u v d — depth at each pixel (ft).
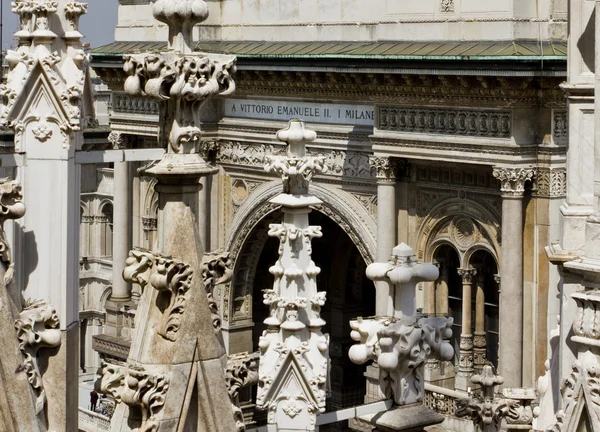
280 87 321.52
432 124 283.18
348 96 305.73
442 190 288.71
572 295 66.03
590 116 76.02
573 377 65.72
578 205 76.18
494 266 287.69
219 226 343.26
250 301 344.28
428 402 267.18
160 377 60.23
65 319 59.16
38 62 59.52
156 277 60.90
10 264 56.80
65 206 59.77
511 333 271.69
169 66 62.64
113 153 62.13
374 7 302.66
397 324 73.00
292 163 73.92
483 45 275.18
